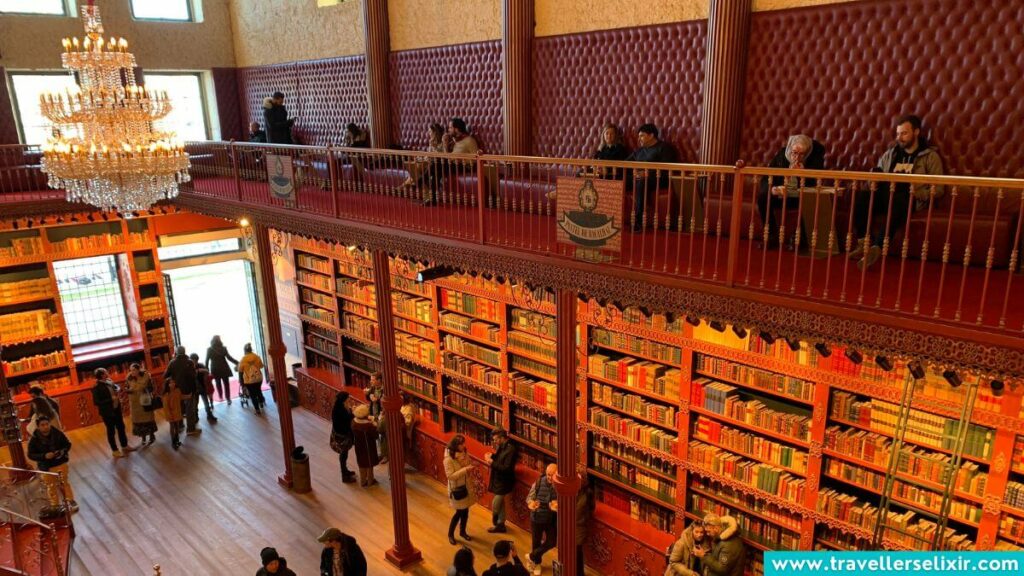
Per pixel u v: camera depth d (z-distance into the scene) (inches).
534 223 307.9
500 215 335.0
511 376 403.9
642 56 338.0
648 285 227.0
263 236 415.2
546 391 380.5
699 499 329.1
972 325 163.9
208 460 485.1
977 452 240.5
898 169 241.4
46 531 379.6
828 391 272.5
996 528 238.7
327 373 570.9
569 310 260.4
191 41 603.5
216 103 629.6
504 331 402.0
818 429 277.4
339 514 415.5
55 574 347.6
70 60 314.3
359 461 440.1
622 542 346.6
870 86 268.5
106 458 490.6
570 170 378.3
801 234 249.6
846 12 270.4
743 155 311.1
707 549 296.7
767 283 204.7
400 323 483.2
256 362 555.8
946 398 241.4
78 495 439.5
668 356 326.6
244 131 647.8
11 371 515.8
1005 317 168.4
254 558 372.2
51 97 310.0
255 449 501.7
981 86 241.3
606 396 358.9
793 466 290.4
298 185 379.2
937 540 247.0
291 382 600.7
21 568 324.8
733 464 307.0
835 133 281.3
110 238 547.8
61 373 542.6
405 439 474.0
